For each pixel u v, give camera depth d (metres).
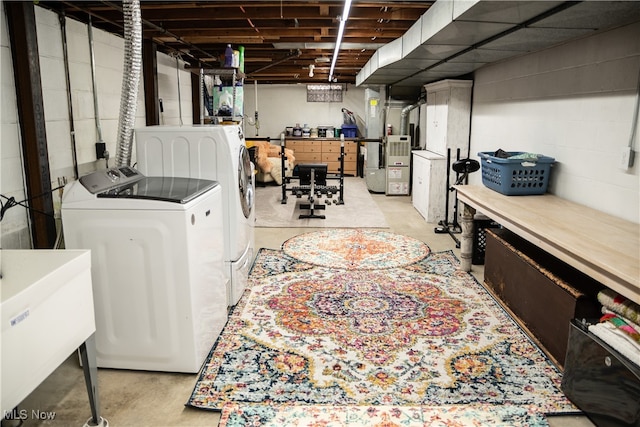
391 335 3.14
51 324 1.83
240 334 3.15
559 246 2.49
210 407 2.37
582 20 2.82
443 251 5.11
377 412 2.32
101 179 2.72
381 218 6.78
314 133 12.45
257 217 6.80
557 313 2.73
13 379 1.63
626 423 1.98
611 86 3.07
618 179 3.02
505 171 3.73
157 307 2.61
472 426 2.21
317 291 3.93
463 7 2.71
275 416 2.29
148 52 5.37
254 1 3.81
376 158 9.30
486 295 3.85
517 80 4.57
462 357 2.86
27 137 3.17
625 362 1.99
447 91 6.19
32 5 3.09
